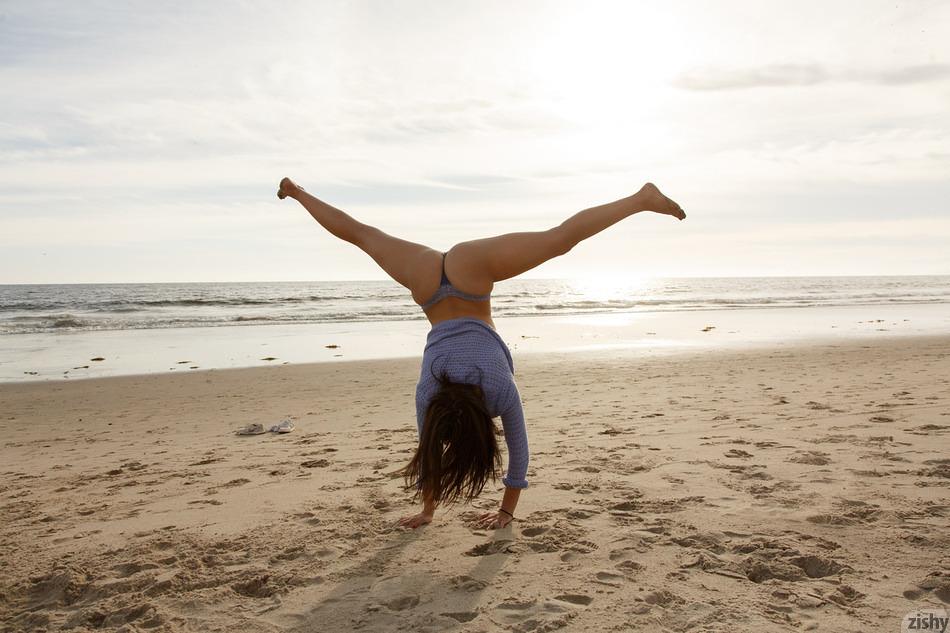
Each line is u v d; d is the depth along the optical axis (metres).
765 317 26.27
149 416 8.35
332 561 3.07
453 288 2.98
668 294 56.12
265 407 8.73
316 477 4.74
